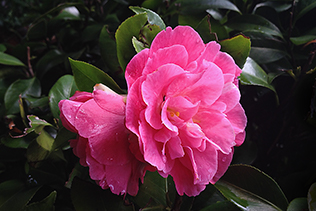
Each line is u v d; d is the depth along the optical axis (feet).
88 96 0.92
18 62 1.47
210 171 0.95
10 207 1.18
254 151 1.32
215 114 0.96
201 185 0.95
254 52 1.34
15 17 2.48
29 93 1.45
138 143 0.90
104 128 0.91
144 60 0.90
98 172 0.92
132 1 1.40
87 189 1.05
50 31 1.64
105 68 1.47
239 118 1.00
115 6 1.67
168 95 0.92
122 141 0.92
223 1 1.32
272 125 1.43
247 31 1.34
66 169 1.30
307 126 1.21
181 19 1.33
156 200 1.14
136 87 0.89
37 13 1.98
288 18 1.45
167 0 1.38
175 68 0.89
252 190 1.07
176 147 0.91
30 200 1.24
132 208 1.05
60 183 1.28
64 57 1.54
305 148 1.40
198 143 0.92
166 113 0.93
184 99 0.92
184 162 0.95
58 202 1.29
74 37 1.70
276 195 1.05
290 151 1.42
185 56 0.91
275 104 1.42
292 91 1.27
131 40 1.04
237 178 1.09
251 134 1.50
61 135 1.11
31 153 1.16
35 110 1.36
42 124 1.16
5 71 1.54
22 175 1.36
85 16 1.66
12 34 2.47
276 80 1.40
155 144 0.91
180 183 0.96
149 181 1.16
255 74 1.22
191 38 0.93
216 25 1.28
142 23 1.02
